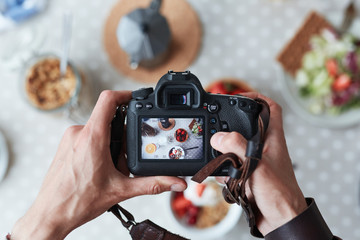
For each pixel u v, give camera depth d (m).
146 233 0.63
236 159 0.55
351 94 1.03
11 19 1.06
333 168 1.06
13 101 1.09
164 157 0.61
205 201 0.98
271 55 1.08
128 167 0.62
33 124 1.08
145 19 0.97
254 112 0.61
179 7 1.08
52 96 1.02
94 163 0.61
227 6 1.08
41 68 1.03
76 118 1.08
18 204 1.08
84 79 1.06
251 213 0.58
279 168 0.62
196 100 0.60
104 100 0.62
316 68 1.03
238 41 1.08
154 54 1.00
